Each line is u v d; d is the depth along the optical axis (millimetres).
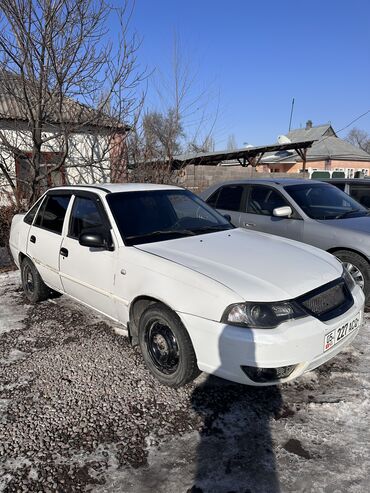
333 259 3514
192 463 2381
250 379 2656
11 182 7711
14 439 2594
